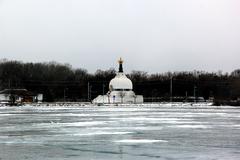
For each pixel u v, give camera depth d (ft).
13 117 389.19
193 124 307.58
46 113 466.70
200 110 557.74
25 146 188.03
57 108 645.92
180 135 231.71
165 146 187.73
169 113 465.88
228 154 165.58
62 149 178.60
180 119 360.28
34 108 645.92
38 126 289.33
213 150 175.83
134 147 184.44
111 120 347.77
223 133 242.17
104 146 187.62
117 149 178.70
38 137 222.69
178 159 154.30
